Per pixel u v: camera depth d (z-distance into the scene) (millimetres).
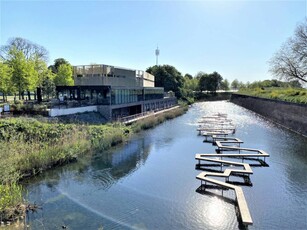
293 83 43156
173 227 9438
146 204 11219
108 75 33906
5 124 17094
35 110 24328
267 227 9578
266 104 46000
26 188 12461
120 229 9172
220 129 29906
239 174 15203
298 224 9820
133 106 38125
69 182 13477
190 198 11859
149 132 28594
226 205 11188
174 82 74000
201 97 96562
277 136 27078
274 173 15508
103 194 12148
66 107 26078
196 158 17281
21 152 14367
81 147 17875
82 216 9984
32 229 8906
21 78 33562
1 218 9156
